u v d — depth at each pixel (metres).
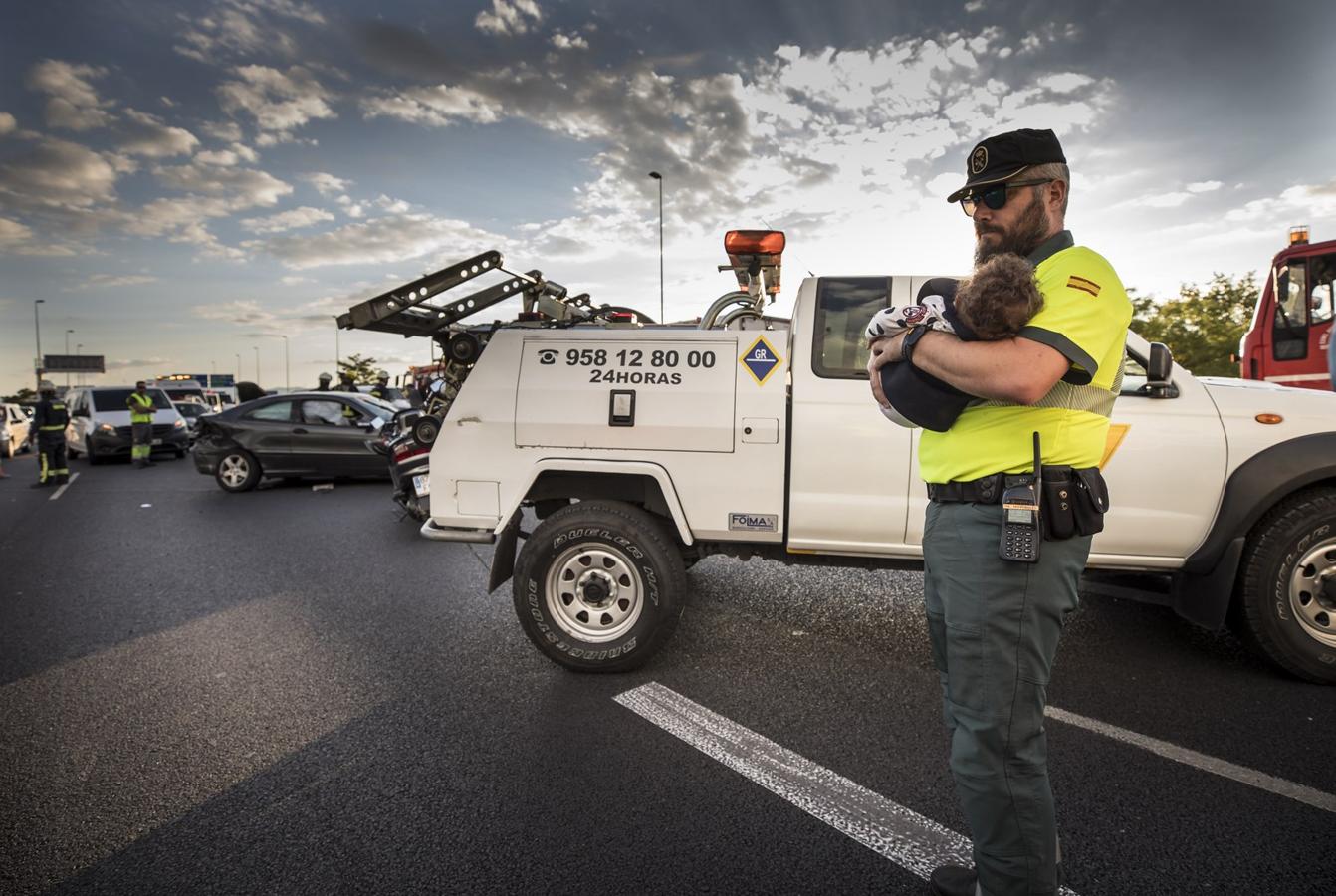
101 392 16.67
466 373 3.88
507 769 2.74
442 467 3.76
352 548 6.68
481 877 2.15
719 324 4.43
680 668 3.67
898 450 3.48
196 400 25.23
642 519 3.53
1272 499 3.32
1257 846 2.22
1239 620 3.47
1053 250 1.66
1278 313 9.28
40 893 2.10
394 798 2.55
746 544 3.73
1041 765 1.68
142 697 3.42
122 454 15.84
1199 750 2.79
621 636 3.54
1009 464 1.62
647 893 2.07
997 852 1.69
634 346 3.63
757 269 3.95
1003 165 1.66
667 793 2.56
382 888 2.11
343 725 3.11
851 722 3.09
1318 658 3.31
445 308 4.24
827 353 3.59
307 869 2.19
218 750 2.91
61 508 9.63
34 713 3.26
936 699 3.31
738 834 2.33
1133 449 3.46
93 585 5.46
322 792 2.60
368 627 4.39
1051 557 1.63
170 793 2.61
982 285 1.49
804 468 3.54
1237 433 3.41
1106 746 2.82
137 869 2.20
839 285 3.63
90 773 2.75
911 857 2.21
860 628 4.21
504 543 3.72
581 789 2.60
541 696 3.37
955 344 1.55
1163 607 4.44
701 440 3.54
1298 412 3.41
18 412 21.42
